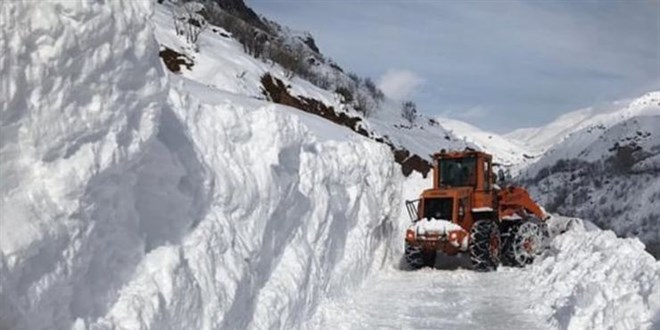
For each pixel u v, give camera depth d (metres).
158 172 3.92
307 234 7.28
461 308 7.95
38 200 2.79
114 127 3.18
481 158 12.27
